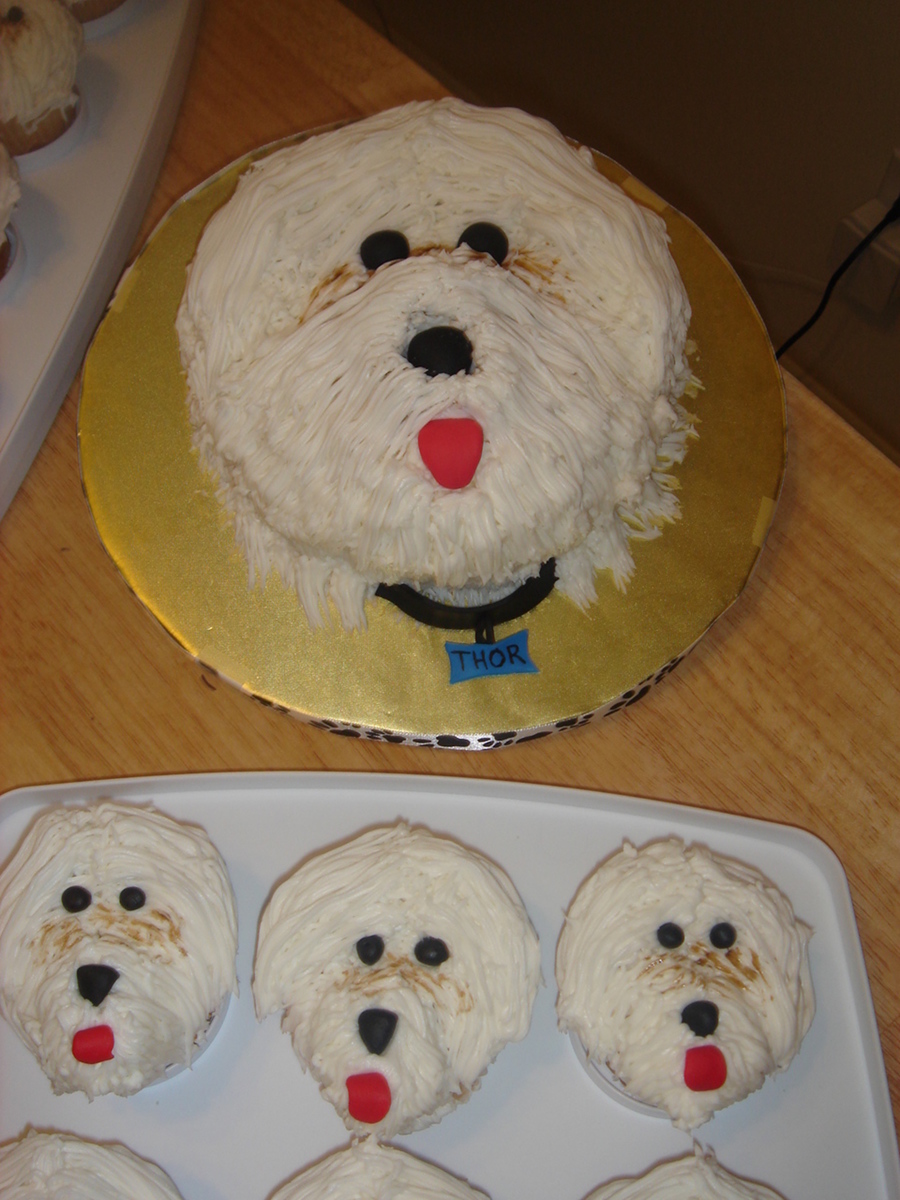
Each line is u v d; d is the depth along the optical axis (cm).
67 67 55
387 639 45
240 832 46
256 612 46
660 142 81
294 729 49
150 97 58
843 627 51
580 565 46
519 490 39
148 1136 43
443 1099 40
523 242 43
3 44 53
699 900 42
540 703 44
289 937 42
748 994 41
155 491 47
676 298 44
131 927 41
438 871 42
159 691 50
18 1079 43
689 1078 39
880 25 63
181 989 41
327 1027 40
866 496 53
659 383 43
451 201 43
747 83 72
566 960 42
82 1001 40
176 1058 42
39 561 52
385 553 41
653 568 46
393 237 41
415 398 38
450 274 39
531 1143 42
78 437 48
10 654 50
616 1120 43
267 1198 42
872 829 48
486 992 41
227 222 44
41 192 55
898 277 72
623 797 46
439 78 91
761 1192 41
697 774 48
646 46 76
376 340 39
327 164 44
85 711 49
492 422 38
